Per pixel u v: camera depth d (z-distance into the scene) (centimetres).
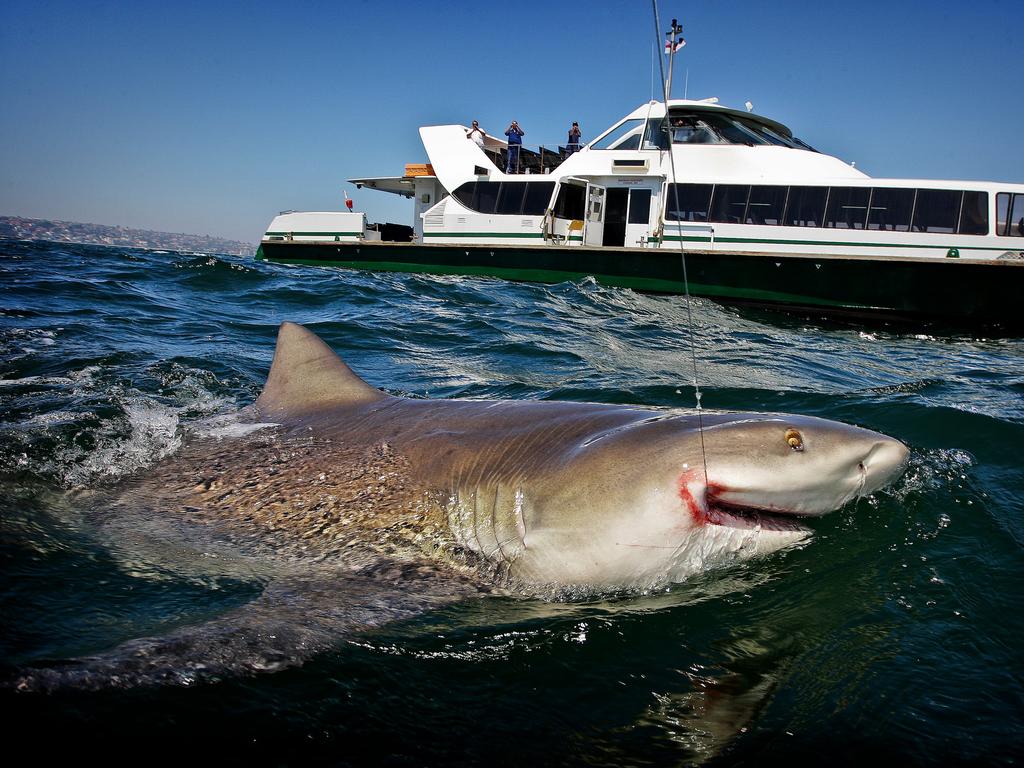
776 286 1478
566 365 793
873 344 1205
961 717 230
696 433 291
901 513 359
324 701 230
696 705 237
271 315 1002
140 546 337
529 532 292
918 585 305
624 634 272
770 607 289
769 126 1723
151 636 248
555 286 1532
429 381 696
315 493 345
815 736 222
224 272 1322
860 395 646
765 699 239
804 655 262
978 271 1347
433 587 296
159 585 303
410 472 336
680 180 1576
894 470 309
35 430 457
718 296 1524
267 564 322
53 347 702
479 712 231
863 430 306
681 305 1448
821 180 1495
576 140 1895
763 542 303
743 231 1529
